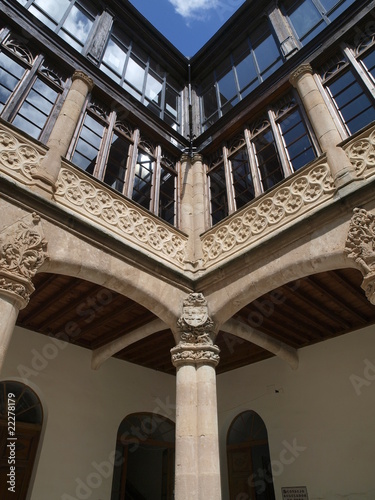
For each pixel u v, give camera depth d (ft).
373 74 18.06
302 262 14.84
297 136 19.90
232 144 24.26
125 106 22.99
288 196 17.21
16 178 14.64
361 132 15.62
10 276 11.93
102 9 27.02
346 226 14.01
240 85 27.17
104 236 15.90
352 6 20.61
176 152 25.35
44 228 14.07
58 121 18.24
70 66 20.94
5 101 17.20
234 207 21.36
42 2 22.81
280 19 26.16
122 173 20.99
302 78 20.49
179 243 20.36
